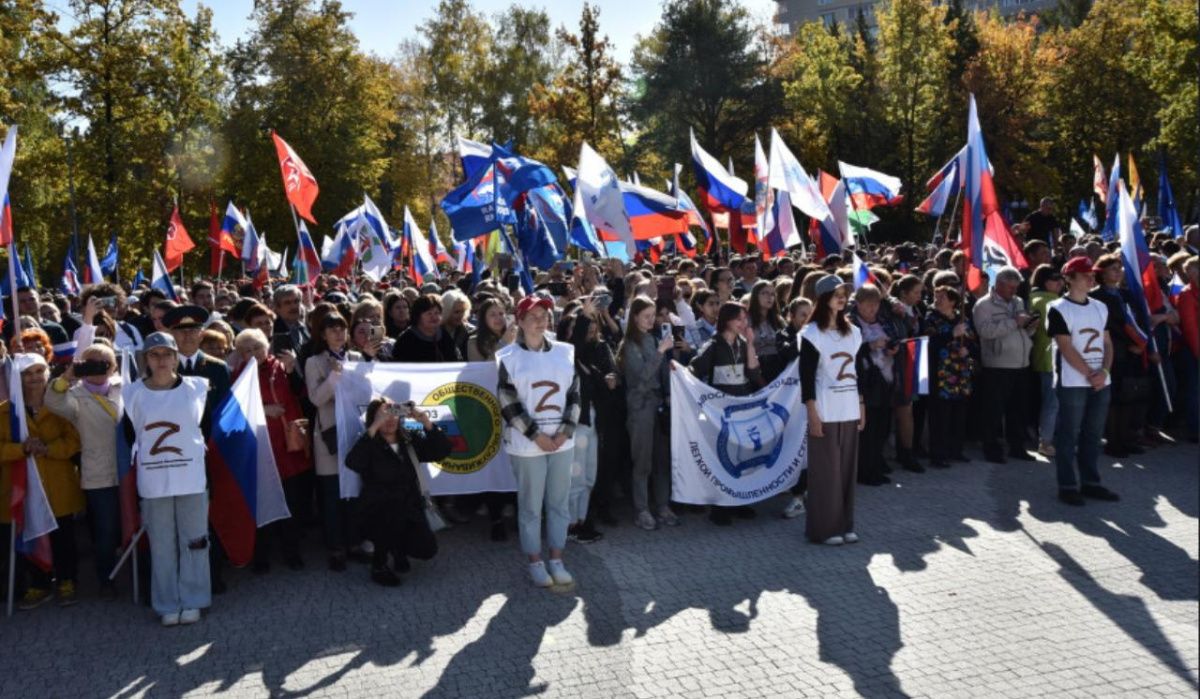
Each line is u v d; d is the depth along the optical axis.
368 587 6.49
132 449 6.10
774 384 7.93
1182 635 5.35
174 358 5.88
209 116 36.06
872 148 45.00
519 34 57.41
